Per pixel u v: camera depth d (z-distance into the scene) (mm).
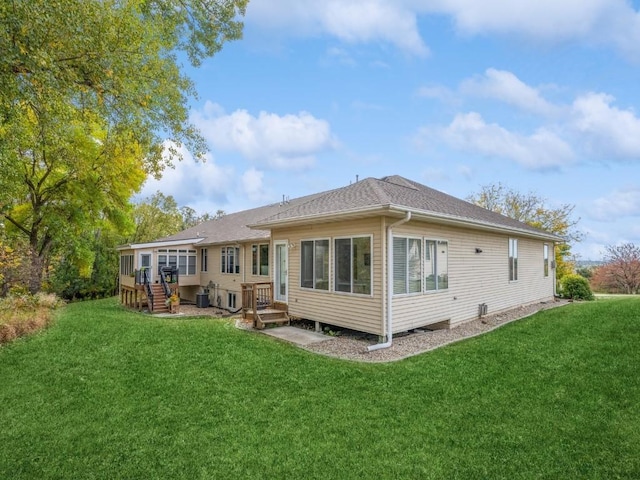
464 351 7535
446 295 10047
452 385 5703
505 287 12977
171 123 8961
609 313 10164
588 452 3836
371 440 4102
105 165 14820
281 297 11664
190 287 21406
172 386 5598
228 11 9727
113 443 4027
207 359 6887
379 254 8289
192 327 9805
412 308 8906
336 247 9398
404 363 6840
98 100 6875
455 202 13148
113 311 14781
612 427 4332
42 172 15359
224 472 3523
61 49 5598
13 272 11484
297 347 8117
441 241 9930
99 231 24297
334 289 9406
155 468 3588
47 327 9156
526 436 4172
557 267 24500
